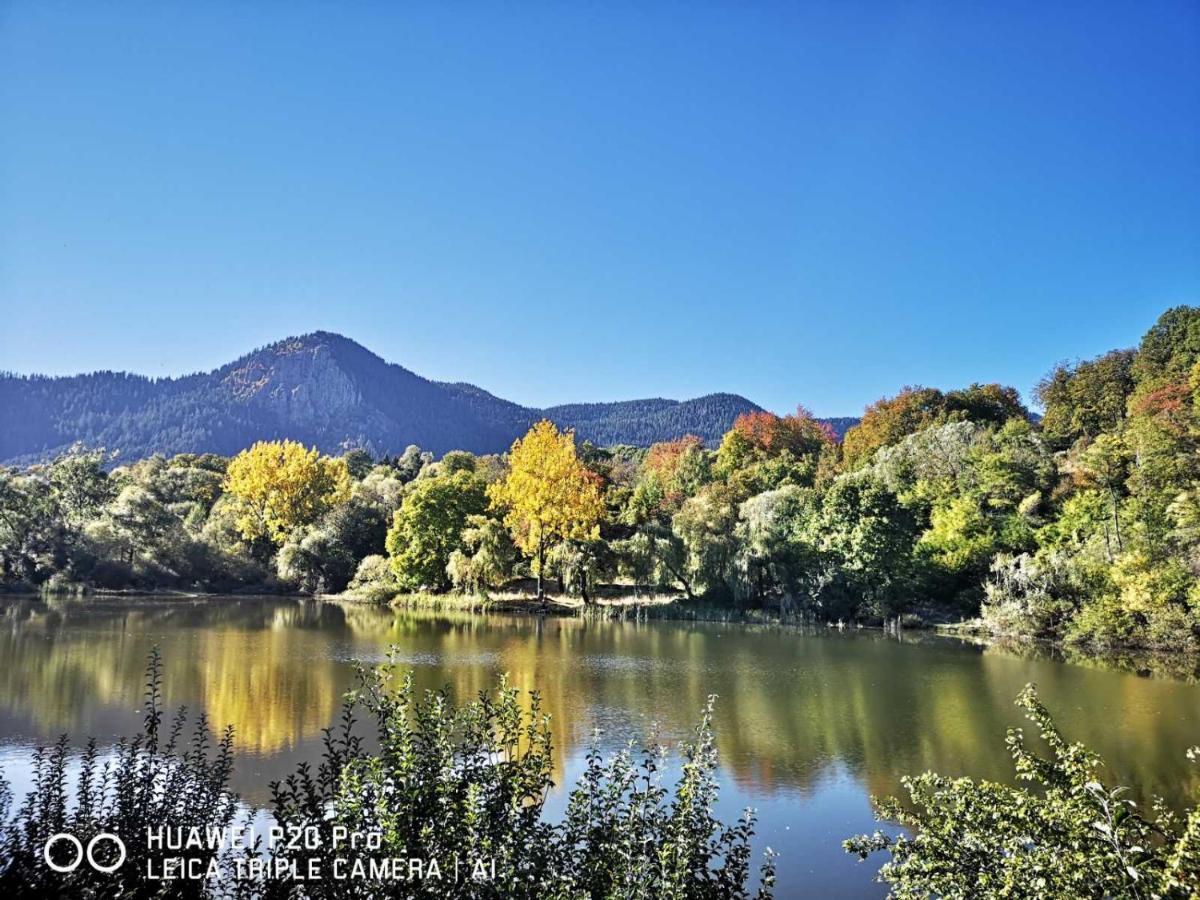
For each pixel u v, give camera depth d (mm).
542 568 65688
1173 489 51812
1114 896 7082
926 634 53344
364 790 7207
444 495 73188
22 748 19203
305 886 6977
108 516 72938
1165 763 21203
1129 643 45344
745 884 13852
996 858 8180
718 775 19859
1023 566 52969
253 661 33781
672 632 51625
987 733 24422
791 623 58875
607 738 22578
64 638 38906
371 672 9242
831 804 17953
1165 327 84188
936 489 68375
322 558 79875
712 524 64750
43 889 7195
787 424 107438
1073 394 84500
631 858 7219
